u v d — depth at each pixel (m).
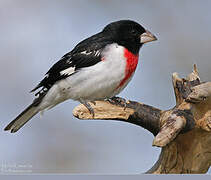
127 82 8.63
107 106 7.02
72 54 8.52
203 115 6.30
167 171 6.61
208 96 6.18
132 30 8.65
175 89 6.83
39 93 8.88
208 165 6.64
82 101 8.78
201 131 6.38
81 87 8.43
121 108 6.96
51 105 9.02
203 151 6.50
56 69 8.58
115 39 8.60
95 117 7.01
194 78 6.84
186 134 6.45
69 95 8.70
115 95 8.83
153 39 8.75
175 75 6.86
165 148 6.61
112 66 8.24
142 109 6.88
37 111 9.05
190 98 6.22
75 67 8.39
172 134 5.92
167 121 6.11
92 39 8.72
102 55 8.26
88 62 8.30
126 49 8.41
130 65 8.44
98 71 8.24
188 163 6.56
